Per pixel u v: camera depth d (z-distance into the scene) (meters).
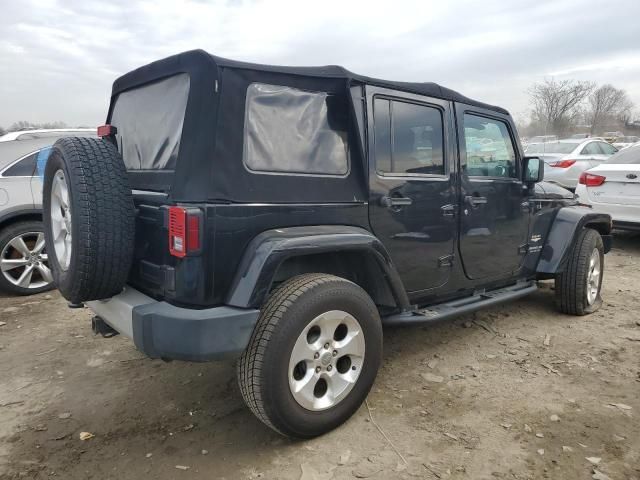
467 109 3.82
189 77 2.65
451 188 3.63
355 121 3.01
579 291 4.66
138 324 2.46
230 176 2.51
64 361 3.90
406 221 3.32
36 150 5.57
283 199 2.70
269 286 2.50
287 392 2.55
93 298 2.67
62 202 2.85
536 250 4.56
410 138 3.38
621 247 8.11
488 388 3.38
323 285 2.65
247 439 2.83
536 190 4.58
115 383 3.54
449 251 3.67
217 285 2.49
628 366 3.71
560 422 2.95
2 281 5.39
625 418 2.98
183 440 2.83
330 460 2.61
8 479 2.51
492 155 4.06
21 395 3.38
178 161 2.55
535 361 3.81
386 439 2.78
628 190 7.29
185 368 3.76
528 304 5.20
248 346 2.51
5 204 5.32
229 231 2.50
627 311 4.97
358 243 2.82
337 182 2.93
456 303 3.82
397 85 3.29
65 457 2.69
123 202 2.62
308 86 2.85
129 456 2.69
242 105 2.58
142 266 2.76
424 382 3.46
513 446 2.71
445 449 2.69
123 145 3.38
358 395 2.88
